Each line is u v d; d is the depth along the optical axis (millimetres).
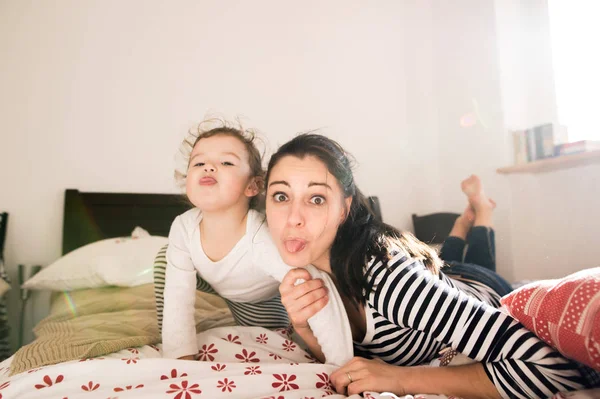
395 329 701
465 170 2455
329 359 710
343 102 2574
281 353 832
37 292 1987
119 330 1079
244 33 2418
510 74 2191
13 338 1943
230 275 869
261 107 2408
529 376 546
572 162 1770
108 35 2205
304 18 2545
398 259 659
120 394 586
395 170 2629
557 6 2004
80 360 775
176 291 834
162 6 2297
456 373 618
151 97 2234
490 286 1077
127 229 2078
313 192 642
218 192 763
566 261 1825
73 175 2102
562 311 532
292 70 2488
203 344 833
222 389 604
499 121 2197
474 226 1608
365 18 2684
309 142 674
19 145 2053
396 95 2691
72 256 1719
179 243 869
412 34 2768
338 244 705
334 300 716
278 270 782
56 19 2145
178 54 2297
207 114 2299
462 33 2463
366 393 578
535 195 1983
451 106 2576
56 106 2107
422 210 2646
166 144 2230
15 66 2076
